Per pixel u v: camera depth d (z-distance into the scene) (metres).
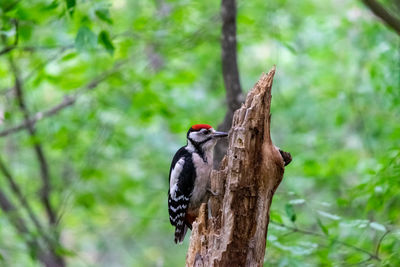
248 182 5.85
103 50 11.27
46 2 10.76
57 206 15.59
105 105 13.11
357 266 8.30
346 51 15.12
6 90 12.89
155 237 18.75
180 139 16.39
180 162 8.24
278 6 14.34
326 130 15.13
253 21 12.39
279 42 12.00
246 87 16.00
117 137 14.32
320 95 14.72
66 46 10.64
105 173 14.95
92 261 18.72
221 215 6.12
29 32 10.09
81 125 13.63
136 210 15.94
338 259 9.16
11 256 12.55
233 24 9.77
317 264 9.28
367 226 8.12
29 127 13.27
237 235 5.91
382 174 8.16
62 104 12.40
